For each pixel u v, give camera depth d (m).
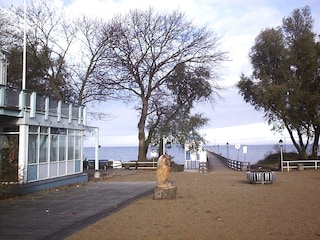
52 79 40.41
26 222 11.02
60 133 22.67
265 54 43.91
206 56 50.47
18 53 36.97
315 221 10.51
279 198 15.47
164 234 9.18
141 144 44.75
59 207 13.95
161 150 47.72
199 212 12.25
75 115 24.97
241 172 35.09
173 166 39.09
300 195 16.41
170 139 47.97
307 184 21.66
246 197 15.91
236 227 9.87
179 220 10.94
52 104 21.50
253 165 48.09
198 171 38.12
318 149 47.06
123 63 40.97
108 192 18.84
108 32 40.59
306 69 40.72
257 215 11.56
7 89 17.39
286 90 40.66
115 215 12.04
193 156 47.31
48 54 40.19
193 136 47.59
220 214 11.81
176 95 44.69
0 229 10.05
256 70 45.16
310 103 39.97
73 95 42.22
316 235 8.85
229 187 20.23
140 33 41.16
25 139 18.48
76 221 11.11
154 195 15.66
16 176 17.09
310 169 37.41
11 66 36.72
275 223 10.32
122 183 24.25
